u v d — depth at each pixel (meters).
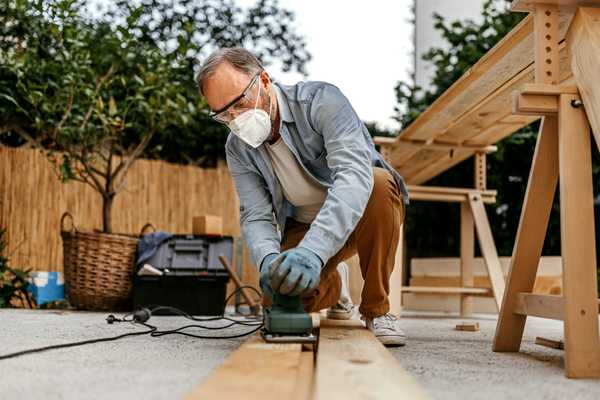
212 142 5.09
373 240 1.84
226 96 1.64
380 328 1.89
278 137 1.81
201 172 4.88
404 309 4.83
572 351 1.33
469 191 3.56
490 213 4.91
